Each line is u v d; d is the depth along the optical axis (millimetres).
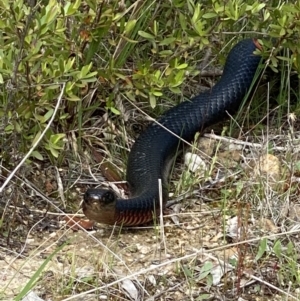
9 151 9133
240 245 7801
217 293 7586
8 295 7305
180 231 8711
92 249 8234
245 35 11461
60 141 9172
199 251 7742
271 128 10758
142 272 7242
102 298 7414
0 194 8773
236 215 8922
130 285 7566
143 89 9789
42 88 8906
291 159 9836
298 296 7473
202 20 10461
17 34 8469
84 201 8172
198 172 9719
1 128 8898
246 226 8133
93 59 10102
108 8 9258
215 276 7777
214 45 11344
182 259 7605
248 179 9461
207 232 8695
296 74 11102
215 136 10406
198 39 9875
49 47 9016
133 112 10516
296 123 10797
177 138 10164
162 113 10711
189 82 11195
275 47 10391
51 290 7457
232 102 10672
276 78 11125
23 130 9070
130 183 9375
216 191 9547
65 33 9680
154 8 10828
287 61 10688
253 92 10953
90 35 9359
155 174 9266
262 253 7773
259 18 11375
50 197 9250
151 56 10703
